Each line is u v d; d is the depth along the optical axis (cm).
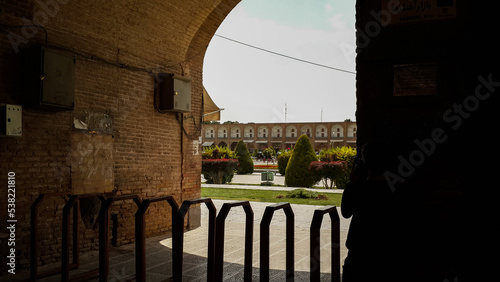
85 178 579
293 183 1950
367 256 258
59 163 541
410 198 255
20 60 494
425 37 260
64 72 521
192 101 804
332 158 1975
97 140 597
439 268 243
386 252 254
